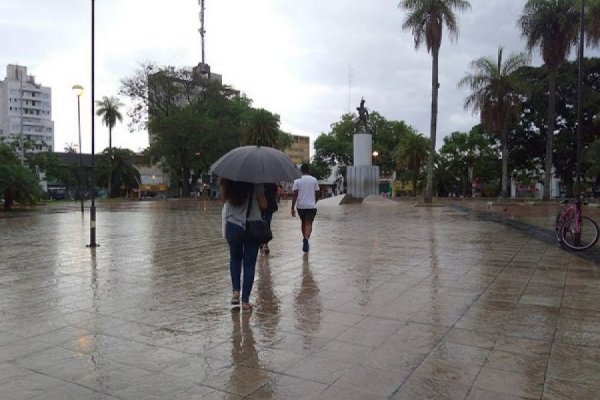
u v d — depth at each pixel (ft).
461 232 45.68
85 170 219.41
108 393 10.93
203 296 20.27
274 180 16.83
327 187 266.77
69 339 14.73
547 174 115.34
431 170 109.19
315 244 36.58
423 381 11.50
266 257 30.22
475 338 14.58
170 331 15.49
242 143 185.37
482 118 122.42
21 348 13.91
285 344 14.17
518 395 10.74
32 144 193.16
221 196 18.20
